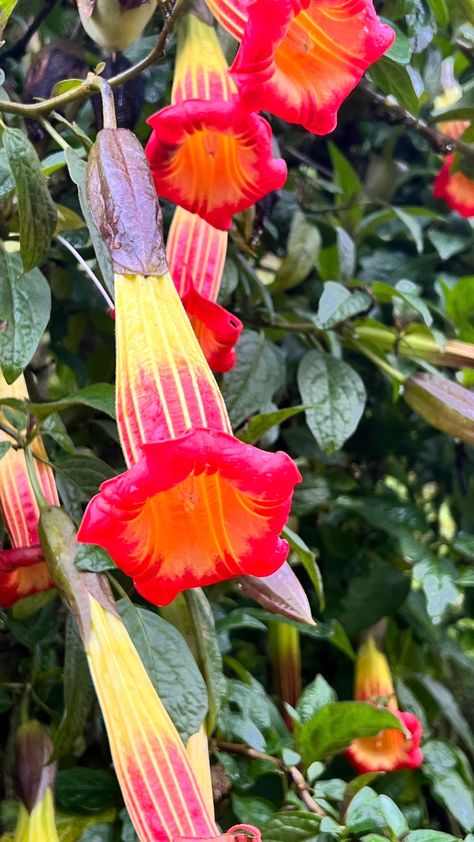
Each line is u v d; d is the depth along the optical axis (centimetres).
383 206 84
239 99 42
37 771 49
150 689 41
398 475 86
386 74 60
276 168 45
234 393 64
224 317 49
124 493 31
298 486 71
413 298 65
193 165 46
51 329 71
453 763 66
